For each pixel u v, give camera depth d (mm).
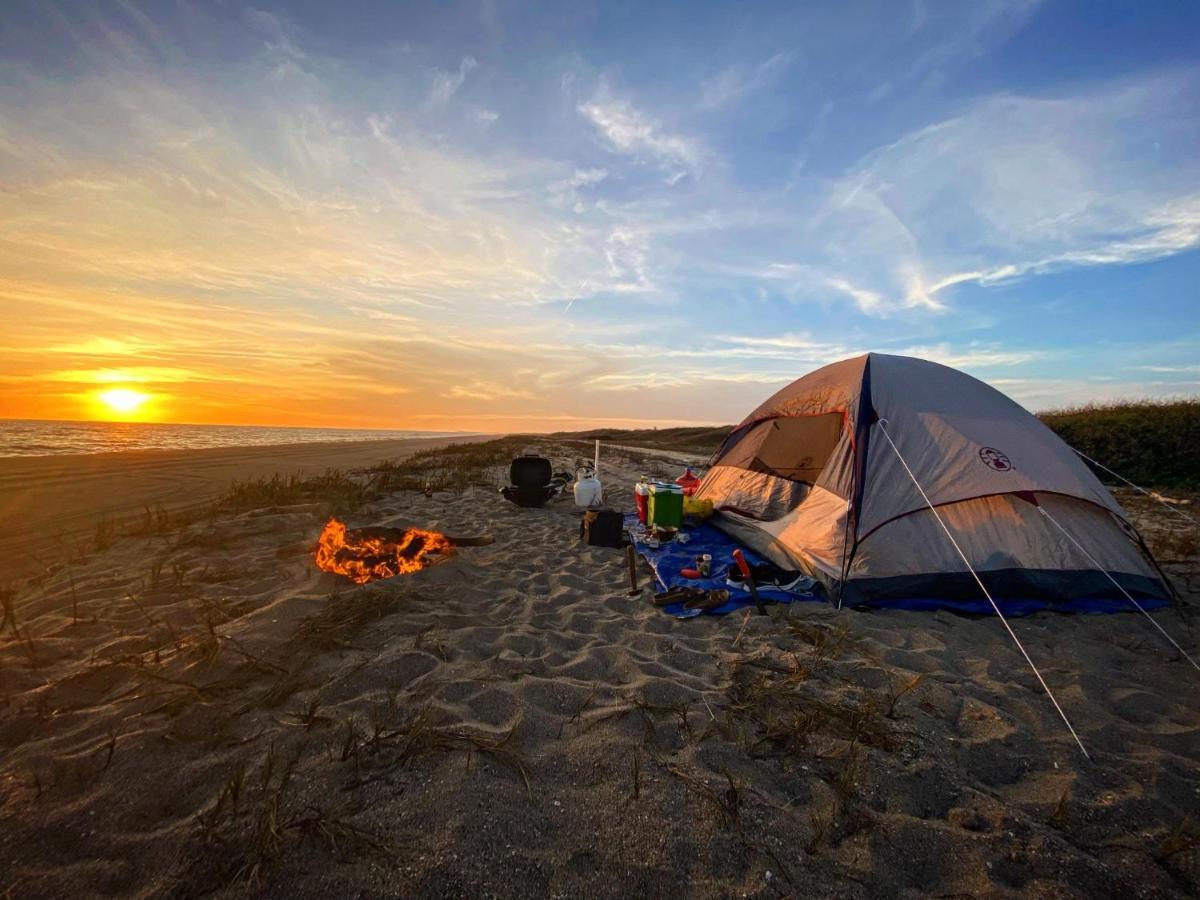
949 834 2098
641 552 5957
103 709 2668
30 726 2543
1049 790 2408
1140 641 3982
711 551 5930
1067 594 4539
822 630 3980
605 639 3850
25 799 2086
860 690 3197
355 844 1889
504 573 5242
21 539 6281
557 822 2064
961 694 3186
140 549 5590
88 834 1939
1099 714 2994
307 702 2799
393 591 4273
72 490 10148
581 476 9055
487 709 2836
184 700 2688
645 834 2018
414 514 8023
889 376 5500
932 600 4570
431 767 2320
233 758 2352
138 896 1712
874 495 4793
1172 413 12250
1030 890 1869
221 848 1879
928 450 4891
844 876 1894
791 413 6691
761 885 1832
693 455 25391
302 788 2174
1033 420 5254
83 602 4078
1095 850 2076
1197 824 2203
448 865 1831
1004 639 3988
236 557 5230
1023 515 4680
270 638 3418
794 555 5160
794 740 2637
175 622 3719
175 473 13156
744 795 2246
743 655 3639
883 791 2328
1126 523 4715
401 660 3242
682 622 4215
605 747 2527
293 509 7336
